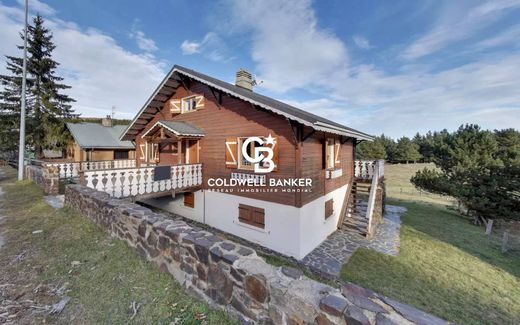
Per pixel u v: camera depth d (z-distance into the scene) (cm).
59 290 300
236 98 833
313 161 765
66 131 2075
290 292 200
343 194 1060
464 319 450
